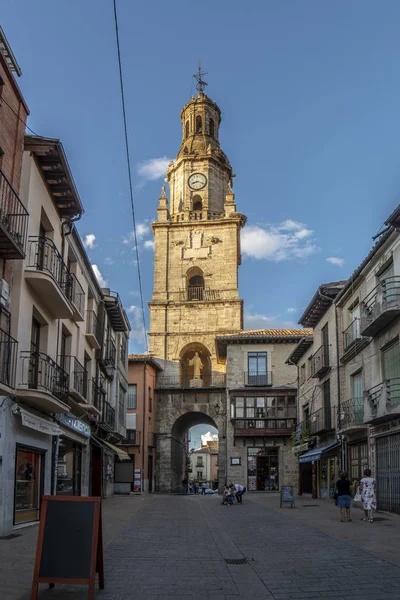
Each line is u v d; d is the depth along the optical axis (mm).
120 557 11305
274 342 46844
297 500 30438
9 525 14852
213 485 82125
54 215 19656
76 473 25109
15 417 15648
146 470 48312
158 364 52625
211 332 54625
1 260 15156
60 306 18859
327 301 29609
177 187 61562
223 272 56438
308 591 8516
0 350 14617
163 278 56844
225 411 51469
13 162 15875
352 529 16000
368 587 8719
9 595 7930
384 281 20312
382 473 21719
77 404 23531
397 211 18672
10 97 15656
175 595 8258
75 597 7965
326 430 29328
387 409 20375
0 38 15289
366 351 24016
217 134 65000
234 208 58312
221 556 11648
